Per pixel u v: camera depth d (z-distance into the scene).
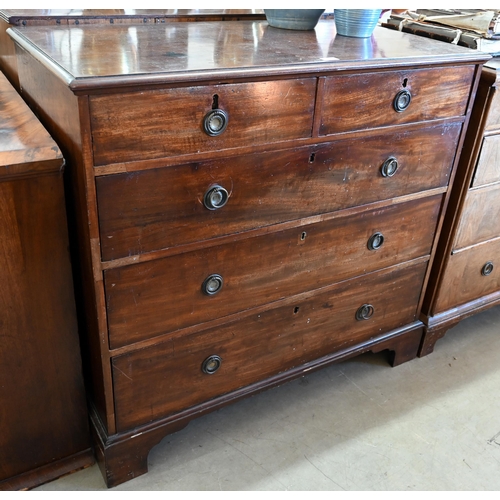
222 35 1.38
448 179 1.54
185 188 1.11
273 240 1.30
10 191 1.01
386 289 1.63
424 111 1.36
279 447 1.49
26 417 1.27
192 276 1.22
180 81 0.98
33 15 1.36
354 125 1.26
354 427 1.57
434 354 1.88
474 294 1.89
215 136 1.08
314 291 1.46
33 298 1.14
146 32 1.37
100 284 1.11
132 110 0.97
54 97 1.06
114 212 1.05
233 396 1.46
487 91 1.44
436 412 1.63
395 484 1.40
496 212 1.72
